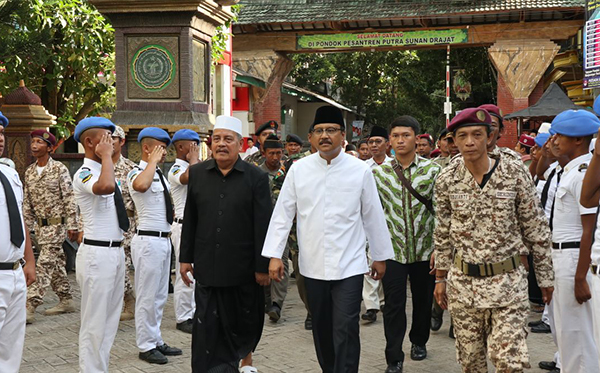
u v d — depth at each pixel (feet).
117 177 28.50
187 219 17.95
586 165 16.51
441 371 20.34
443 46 76.48
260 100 80.89
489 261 14.56
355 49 78.33
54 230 27.84
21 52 35.09
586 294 15.75
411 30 76.02
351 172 17.04
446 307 15.81
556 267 17.20
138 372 20.31
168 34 33.22
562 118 16.69
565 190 16.97
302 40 78.38
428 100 117.50
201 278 17.44
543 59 72.13
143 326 21.40
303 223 17.11
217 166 17.66
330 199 16.90
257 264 17.35
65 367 20.84
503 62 73.20
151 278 21.50
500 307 14.49
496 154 14.89
